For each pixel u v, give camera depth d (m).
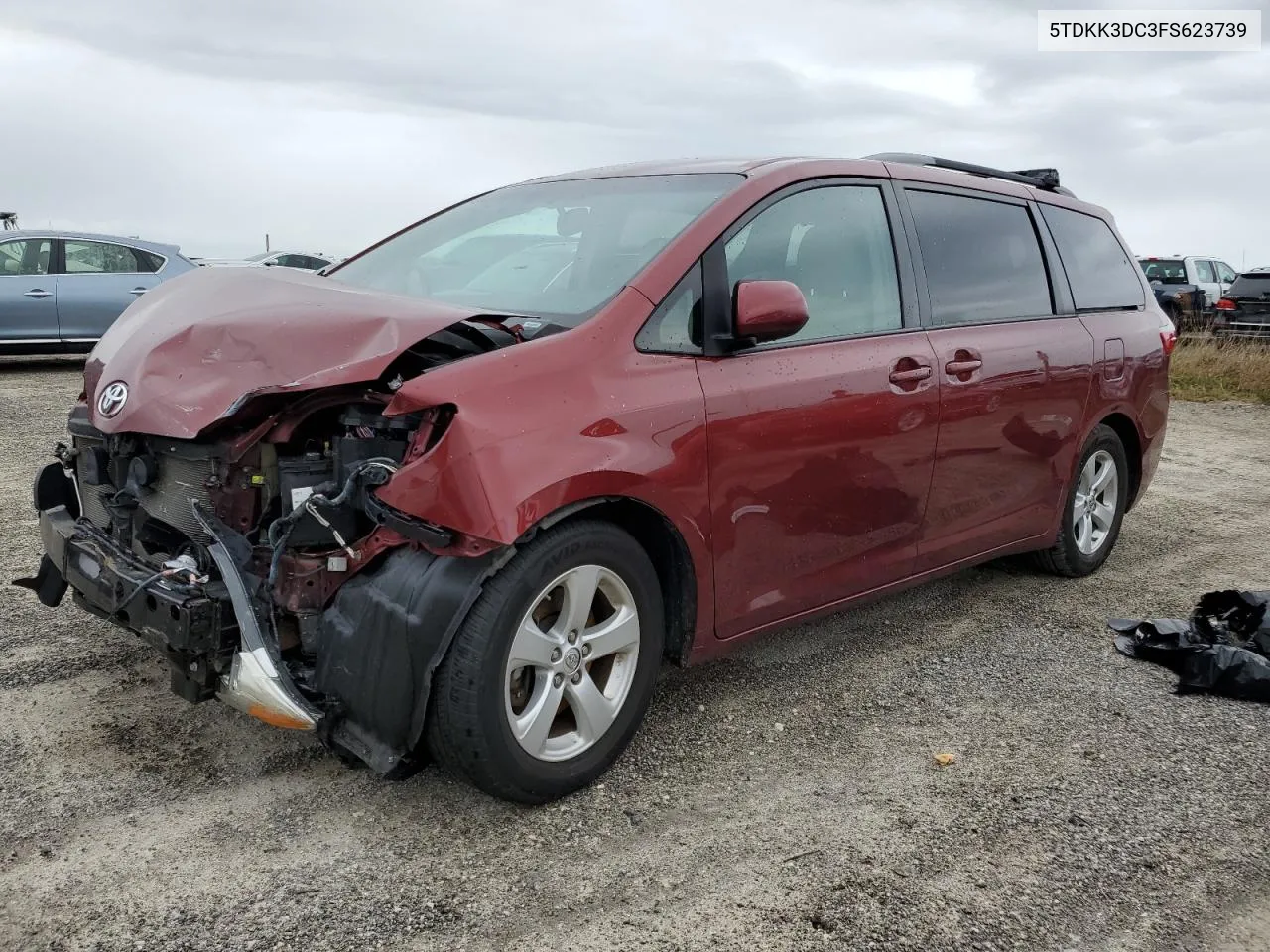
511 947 2.29
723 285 3.21
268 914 2.36
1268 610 4.21
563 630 2.82
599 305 3.05
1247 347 15.27
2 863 2.50
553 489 2.61
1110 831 2.85
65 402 9.45
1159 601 4.93
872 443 3.58
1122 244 5.53
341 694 2.63
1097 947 2.37
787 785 3.04
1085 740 3.41
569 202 3.82
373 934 2.31
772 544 3.33
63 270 11.44
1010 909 2.48
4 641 3.78
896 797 2.99
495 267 3.63
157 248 12.07
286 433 2.73
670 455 2.93
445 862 2.59
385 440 2.75
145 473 2.93
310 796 2.86
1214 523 6.70
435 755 2.73
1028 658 4.13
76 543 3.07
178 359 2.87
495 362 2.70
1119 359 4.99
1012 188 4.69
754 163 3.62
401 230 4.38
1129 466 5.44
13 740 3.08
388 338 2.70
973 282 4.23
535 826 2.77
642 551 2.97
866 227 3.79
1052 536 4.84
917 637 4.35
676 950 2.29
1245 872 2.68
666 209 3.44
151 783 2.88
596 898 2.47
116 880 2.46
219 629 2.60
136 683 3.48
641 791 2.97
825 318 3.54
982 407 4.07
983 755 3.28
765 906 2.46
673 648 3.23
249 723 3.25
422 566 2.60
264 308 2.95
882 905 2.48
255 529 2.81
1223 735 3.47
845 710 3.59
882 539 3.77
